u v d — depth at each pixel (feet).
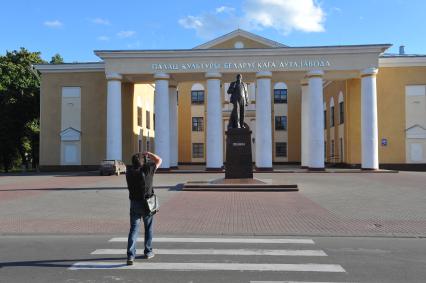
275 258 26.35
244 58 124.57
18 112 168.45
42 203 54.75
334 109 159.12
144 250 26.35
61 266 24.54
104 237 33.65
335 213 45.19
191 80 137.69
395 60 131.85
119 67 126.82
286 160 185.47
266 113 123.34
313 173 114.52
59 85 141.69
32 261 25.72
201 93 189.37
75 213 46.21
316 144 121.70
